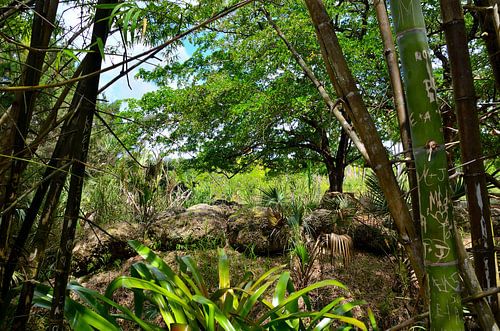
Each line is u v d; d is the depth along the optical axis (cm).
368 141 116
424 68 100
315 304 389
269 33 560
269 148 702
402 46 102
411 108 101
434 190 99
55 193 138
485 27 155
